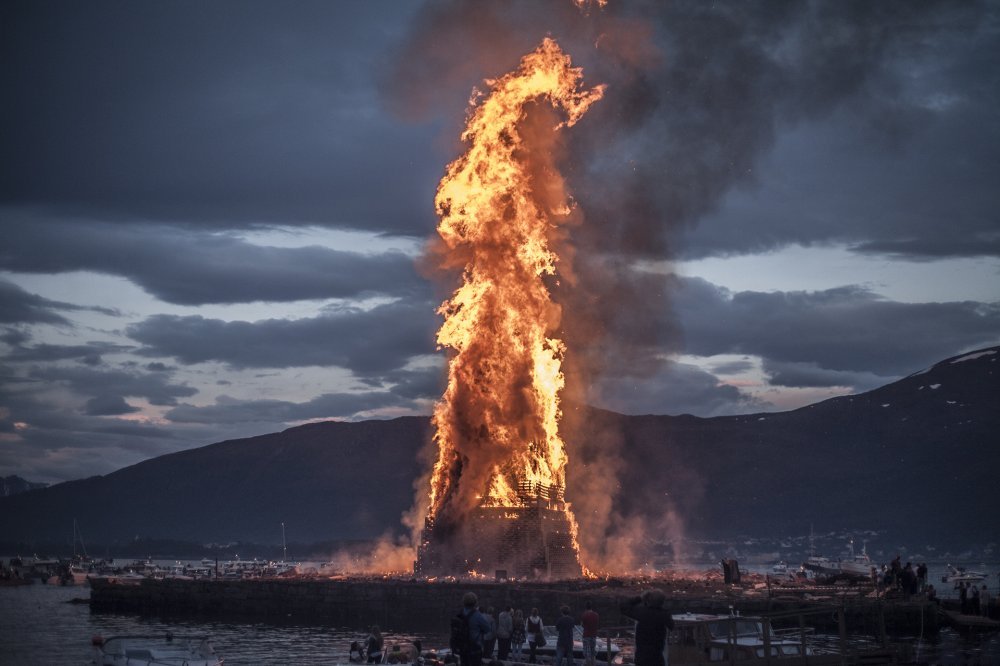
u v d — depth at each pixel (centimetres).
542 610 9756
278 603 11406
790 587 11281
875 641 8062
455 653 4172
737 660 5553
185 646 5853
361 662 5619
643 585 10775
